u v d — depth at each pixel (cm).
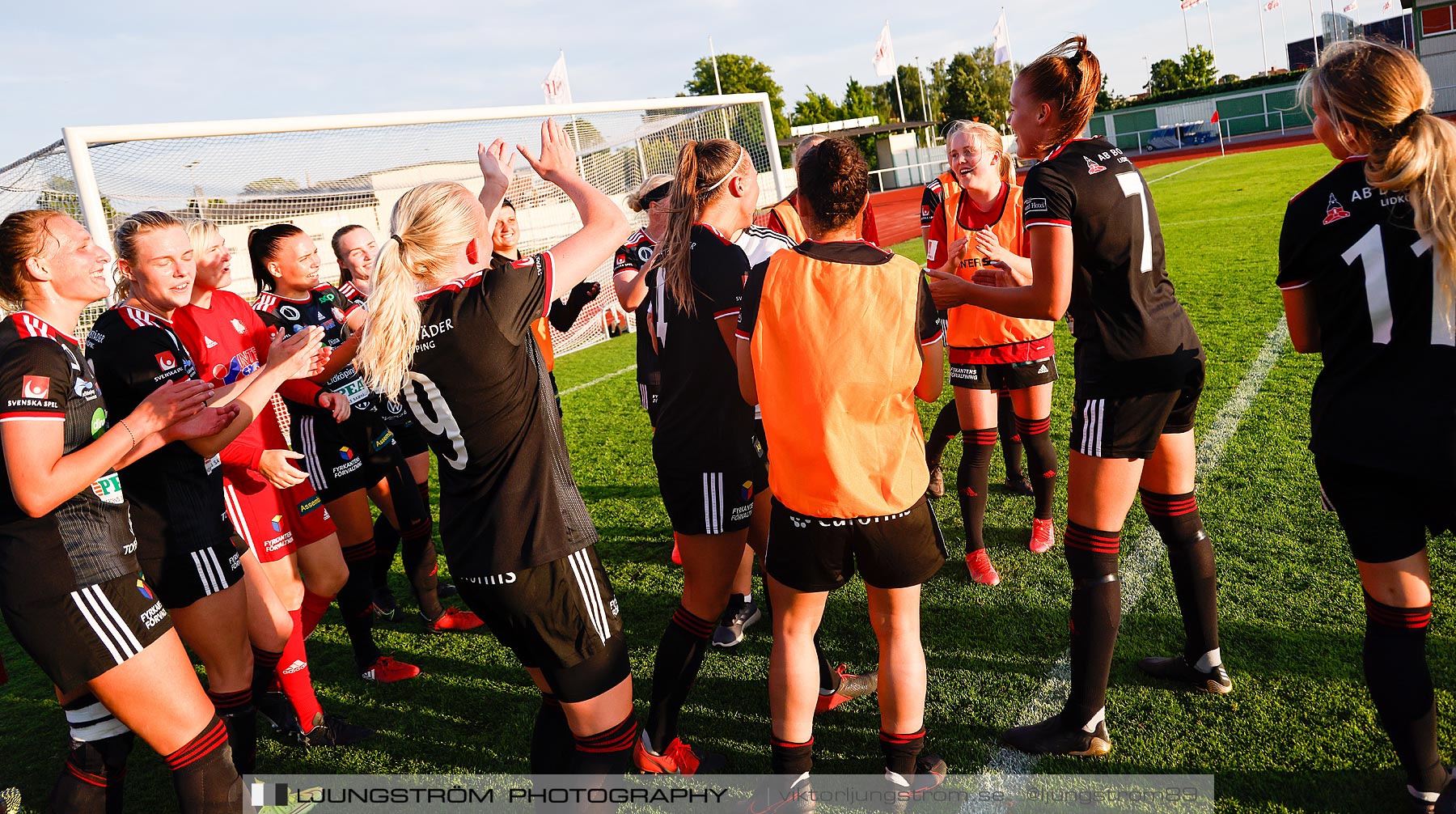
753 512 278
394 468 351
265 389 227
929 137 4672
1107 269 221
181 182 625
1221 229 1166
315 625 321
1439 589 292
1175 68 6053
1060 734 238
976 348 340
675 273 238
